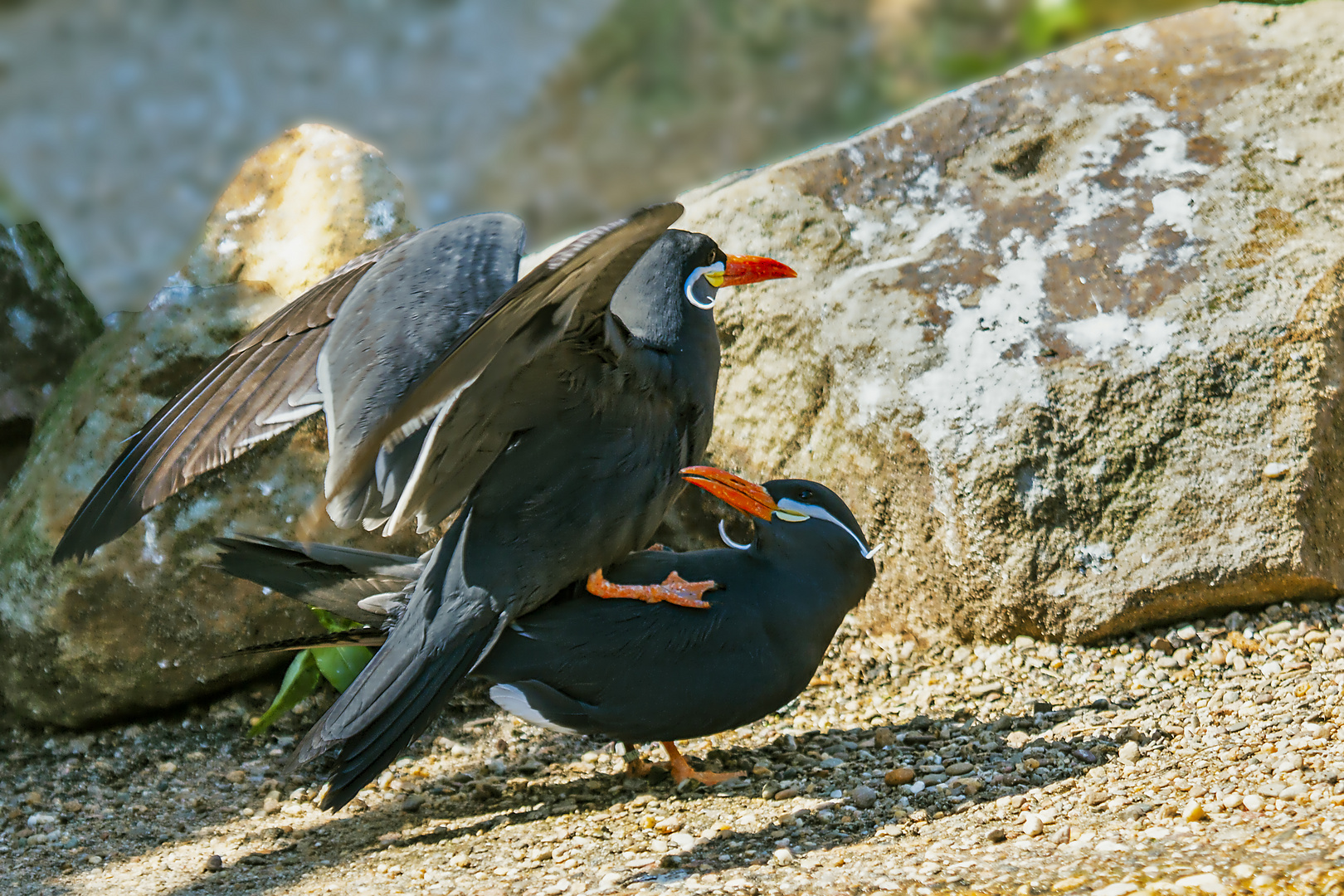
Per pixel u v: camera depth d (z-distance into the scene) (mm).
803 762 8906
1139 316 9930
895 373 10086
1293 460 9516
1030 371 9867
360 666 10023
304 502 10383
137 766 9953
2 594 10203
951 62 22453
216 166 22516
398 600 8422
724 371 10945
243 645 10297
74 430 10594
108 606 10102
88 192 21641
